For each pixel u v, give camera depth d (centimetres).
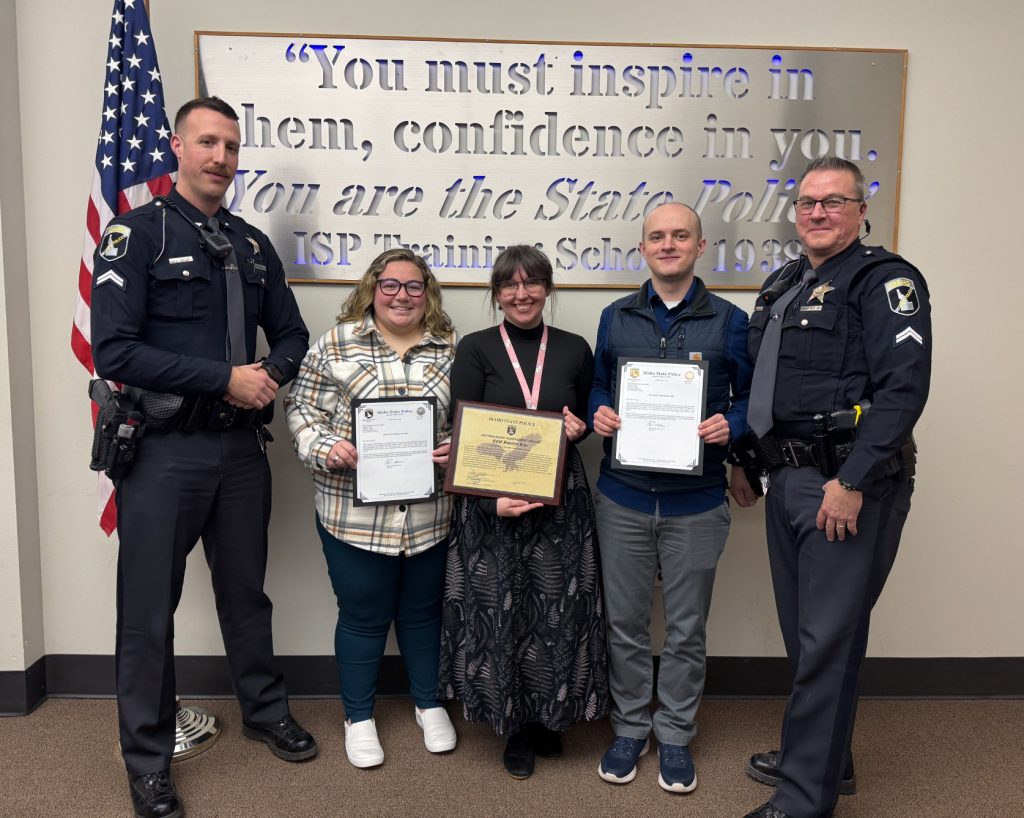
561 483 192
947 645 254
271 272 210
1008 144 240
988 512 251
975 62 237
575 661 200
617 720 212
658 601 251
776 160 239
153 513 187
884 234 240
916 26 236
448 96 233
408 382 205
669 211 190
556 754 217
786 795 180
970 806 196
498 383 200
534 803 196
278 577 249
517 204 238
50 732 226
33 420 240
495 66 233
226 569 207
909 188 241
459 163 236
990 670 255
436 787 202
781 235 241
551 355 202
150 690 191
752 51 234
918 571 252
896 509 173
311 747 213
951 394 247
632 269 242
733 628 254
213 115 186
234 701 246
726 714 244
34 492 241
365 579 206
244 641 214
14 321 229
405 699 250
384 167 236
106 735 225
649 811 193
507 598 194
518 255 193
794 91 236
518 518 197
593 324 244
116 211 214
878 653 255
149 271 182
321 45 230
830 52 234
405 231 238
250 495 204
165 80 232
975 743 227
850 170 171
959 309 245
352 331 205
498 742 224
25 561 236
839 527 165
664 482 196
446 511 210
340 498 204
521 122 235
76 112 231
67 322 237
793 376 176
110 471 184
